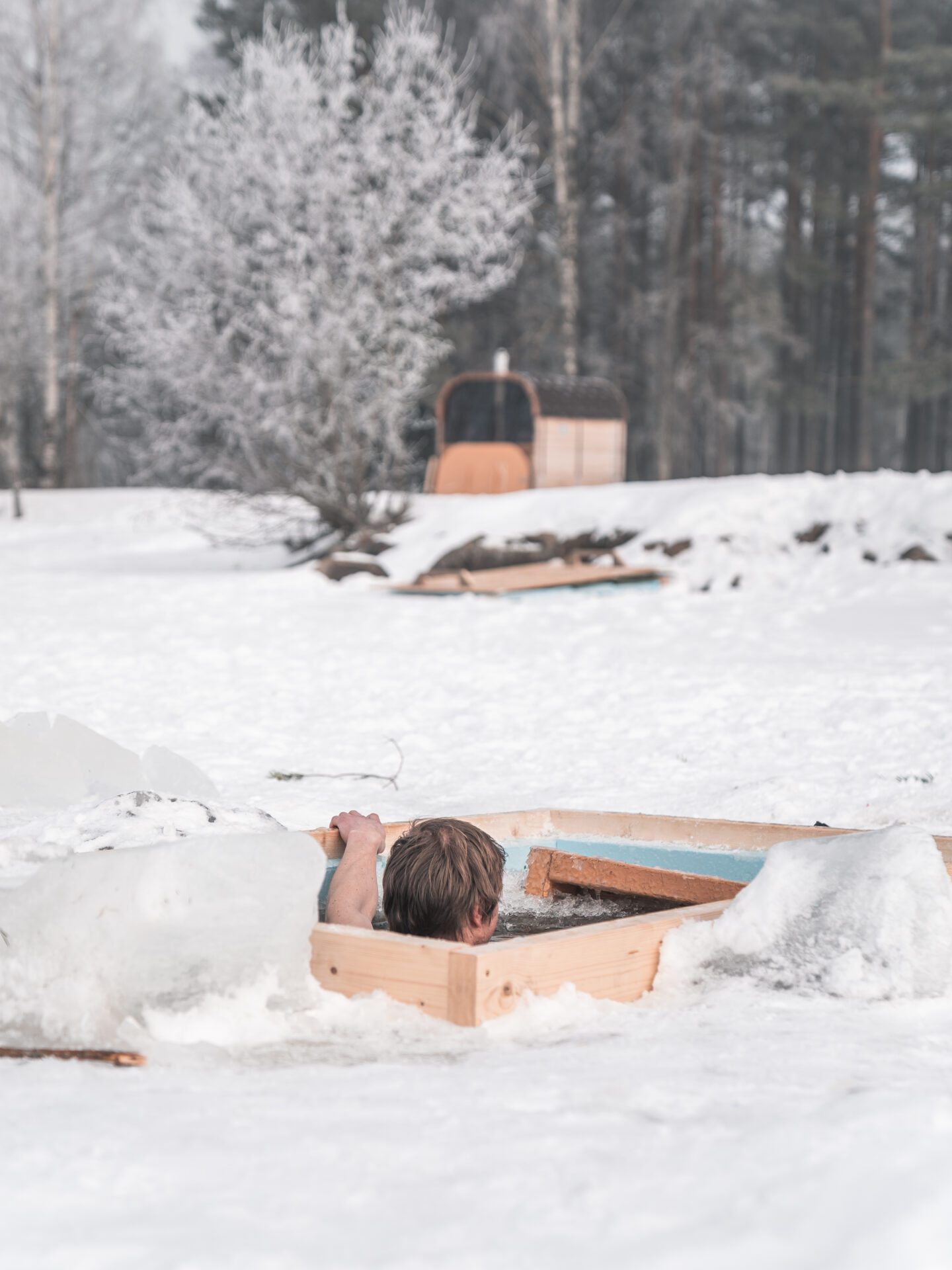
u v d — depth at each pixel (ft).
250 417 76.38
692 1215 5.74
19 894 9.82
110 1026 9.36
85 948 9.52
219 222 79.41
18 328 123.34
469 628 45.60
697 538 62.13
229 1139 6.84
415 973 10.25
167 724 30.22
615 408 90.02
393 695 34.17
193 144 82.28
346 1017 9.99
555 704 32.45
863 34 178.29
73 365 136.15
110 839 13.57
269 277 78.07
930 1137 6.56
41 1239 5.52
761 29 170.19
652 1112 7.34
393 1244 5.49
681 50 155.22
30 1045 9.28
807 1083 7.97
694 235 162.40
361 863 13.43
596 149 146.61
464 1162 6.46
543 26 122.01
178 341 78.02
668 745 27.58
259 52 80.89
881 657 37.42
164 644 42.63
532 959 10.34
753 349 165.58
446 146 82.28
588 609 50.08
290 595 57.00
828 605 49.44
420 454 135.95
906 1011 10.26
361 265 77.51
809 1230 5.51
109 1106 7.49
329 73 81.71
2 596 57.11
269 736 29.07
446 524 70.90
